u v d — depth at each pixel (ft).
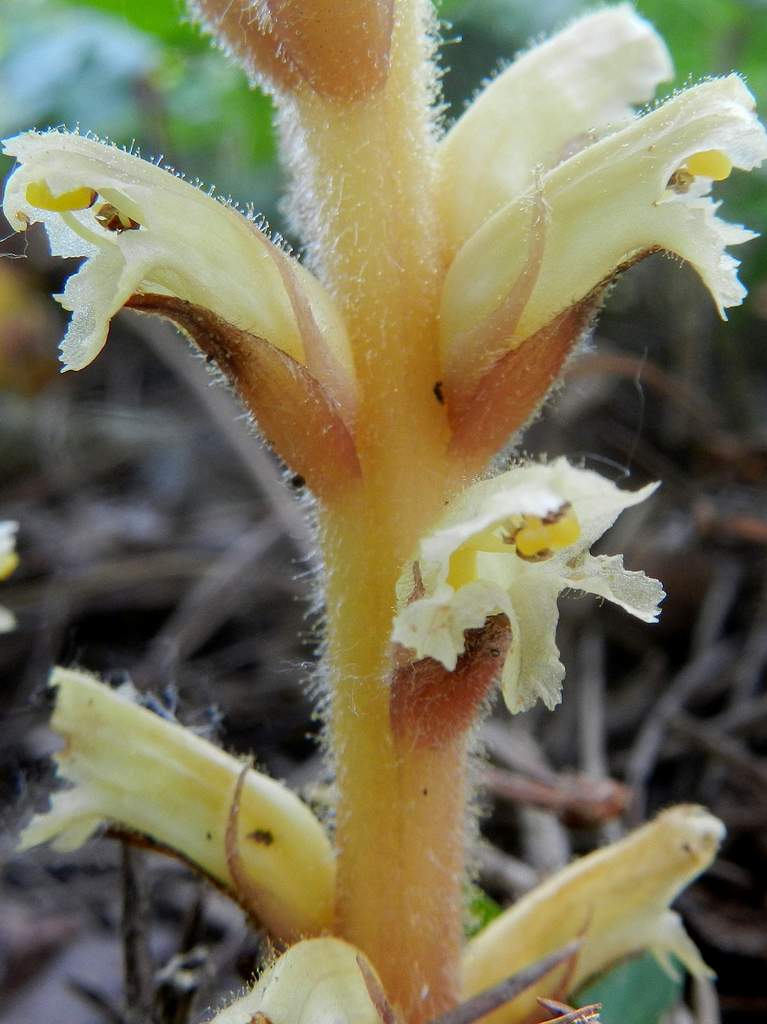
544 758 0.44
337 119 0.23
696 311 0.62
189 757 0.25
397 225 0.24
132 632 0.54
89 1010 0.37
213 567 0.55
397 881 0.24
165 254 0.22
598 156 0.23
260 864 0.25
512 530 0.21
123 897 0.30
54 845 0.25
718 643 0.49
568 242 0.23
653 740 0.43
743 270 0.61
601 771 0.42
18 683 0.52
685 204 0.22
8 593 0.56
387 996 0.24
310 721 0.47
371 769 0.24
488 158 0.25
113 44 0.60
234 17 0.24
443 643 0.21
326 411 0.23
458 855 0.25
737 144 0.22
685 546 0.51
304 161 0.24
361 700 0.24
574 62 0.25
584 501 0.21
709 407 0.62
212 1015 0.29
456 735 0.23
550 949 0.26
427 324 0.24
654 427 0.61
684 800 0.43
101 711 0.26
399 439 0.24
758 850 0.40
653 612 0.21
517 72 0.25
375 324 0.23
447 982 0.25
